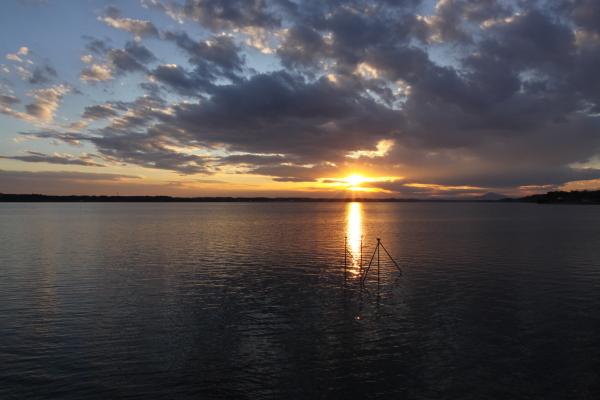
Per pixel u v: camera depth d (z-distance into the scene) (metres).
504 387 14.91
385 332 20.53
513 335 20.05
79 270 37.53
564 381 15.36
